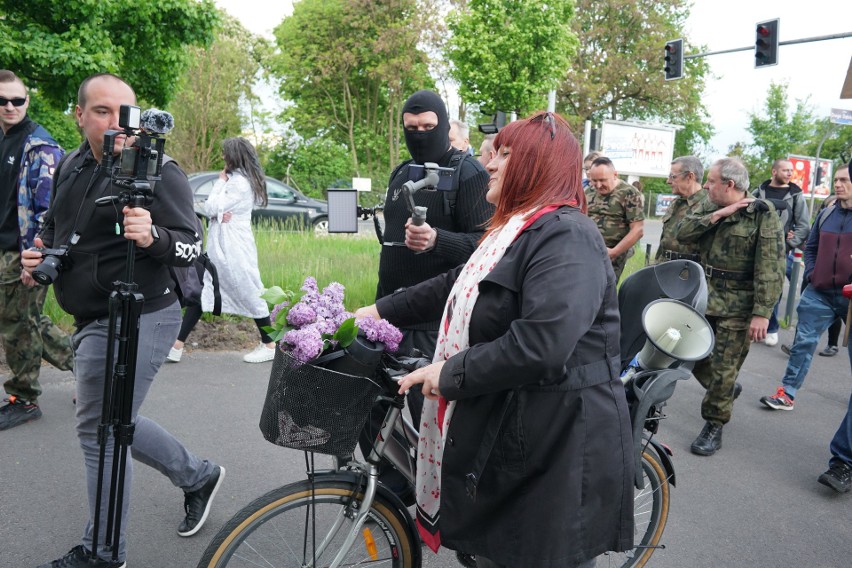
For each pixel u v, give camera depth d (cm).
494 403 180
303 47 3453
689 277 253
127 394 215
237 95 3109
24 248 364
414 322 233
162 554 279
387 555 213
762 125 3922
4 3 1408
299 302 187
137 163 205
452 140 510
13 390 392
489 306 178
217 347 568
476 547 185
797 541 325
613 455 180
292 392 176
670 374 221
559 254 167
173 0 1527
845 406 536
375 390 182
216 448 380
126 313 210
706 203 431
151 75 1655
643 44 3453
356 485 204
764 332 404
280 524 197
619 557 264
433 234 270
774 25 1492
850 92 378
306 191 3603
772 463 418
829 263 489
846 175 475
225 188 517
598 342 180
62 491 323
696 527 333
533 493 176
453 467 186
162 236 229
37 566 265
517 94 1944
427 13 3059
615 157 2705
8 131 372
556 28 1917
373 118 3744
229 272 519
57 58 1348
